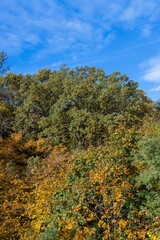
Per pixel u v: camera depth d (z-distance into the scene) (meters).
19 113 17.17
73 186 6.70
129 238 5.18
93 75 18.50
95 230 5.29
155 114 17.53
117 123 13.95
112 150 8.88
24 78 18.11
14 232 6.35
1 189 8.64
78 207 5.80
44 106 17.14
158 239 5.00
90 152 8.91
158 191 6.63
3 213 6.73
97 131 14.77
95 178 6.55
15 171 9.86
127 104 15.64
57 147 14.08
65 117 15.07
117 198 5.73
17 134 15.56
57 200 6.51
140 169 7.42
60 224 5.50
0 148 13.17
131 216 5.94
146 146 6.62
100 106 15.27
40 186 8.13
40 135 15.64
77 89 15.02
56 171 9.69
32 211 7.14
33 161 11.15
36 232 5.88
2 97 19.38
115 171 7.18
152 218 6.03
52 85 17.31
